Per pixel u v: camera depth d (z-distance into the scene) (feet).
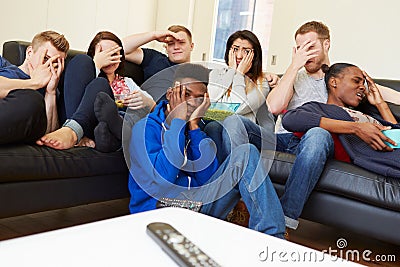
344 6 11.75
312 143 5.94
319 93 7.71
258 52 7.31
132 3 15.58
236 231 2.79
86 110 5.92
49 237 2.32
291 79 7.36
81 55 6.73
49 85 6.08
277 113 7.25
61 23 13.25
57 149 5.45
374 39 11.29
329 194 6.14
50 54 6.24
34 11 12.42
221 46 15.34
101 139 5.78
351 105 7.53
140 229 2.58
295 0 12.67
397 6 10.89
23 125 4.95
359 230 5.98
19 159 4.88
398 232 5.73
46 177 5.19
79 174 5.55
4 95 5.50
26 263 2.01
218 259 2.36
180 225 2.78
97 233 2.45
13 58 7.52
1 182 4.83
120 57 7.53
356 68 7.59
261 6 14.24
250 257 2.43
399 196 5.63
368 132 6.14
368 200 5.79
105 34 7.68
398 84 8.14
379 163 5.95
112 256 2.19
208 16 15.40
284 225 4.96
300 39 7.72
